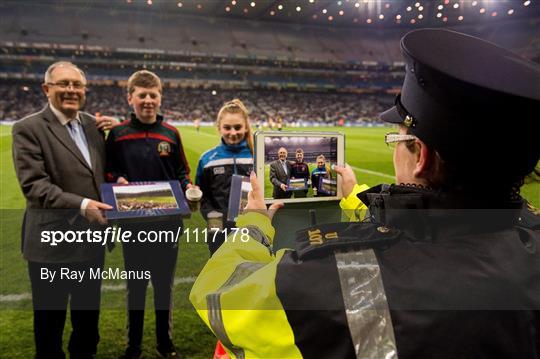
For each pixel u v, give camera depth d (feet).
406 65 2.41
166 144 9.00
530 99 1.94
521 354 2.11
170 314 8.75
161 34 158.51
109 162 8.87
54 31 146.00
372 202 2.80
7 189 27.66
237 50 161.07
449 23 133.90
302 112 150.41
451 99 2.04
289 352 2.24
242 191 6.30
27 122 7.48
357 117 147.54
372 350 2.09
